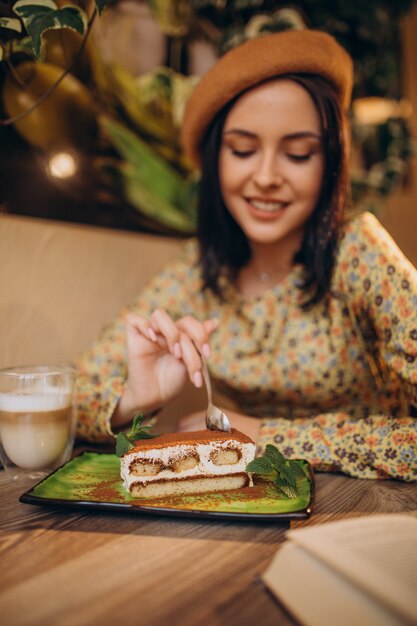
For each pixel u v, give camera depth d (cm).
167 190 174
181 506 76
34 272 138
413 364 105
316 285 127
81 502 75
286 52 113
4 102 127
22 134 133
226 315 141
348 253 122
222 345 138
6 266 131
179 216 179
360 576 47
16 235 133
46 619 51
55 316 144
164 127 171
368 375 130
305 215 125
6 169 130
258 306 135
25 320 136
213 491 84
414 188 292
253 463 81
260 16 194
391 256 116
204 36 185
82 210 150
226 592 56
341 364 128
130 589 56
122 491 82
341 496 86
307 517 72
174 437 87
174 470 83
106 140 154
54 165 141
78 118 145
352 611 49
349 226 126
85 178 150
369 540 55
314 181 121
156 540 68
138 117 163
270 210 123
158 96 169
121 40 157
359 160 241
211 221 138
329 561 50
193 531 71
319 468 99
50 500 76
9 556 64
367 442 97
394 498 85
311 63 115
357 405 135
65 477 89
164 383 115
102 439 116
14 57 124
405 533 57
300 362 130
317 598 51
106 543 67
